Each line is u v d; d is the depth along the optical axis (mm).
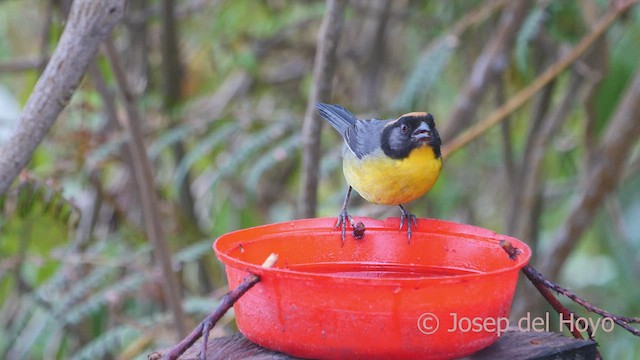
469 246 6445
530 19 10117
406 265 6625
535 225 12195
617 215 13445
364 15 12719
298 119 11211
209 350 5672
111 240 11703
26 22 14164
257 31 12633
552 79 10656
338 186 14680
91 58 5938
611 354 12047
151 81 12508
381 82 13258
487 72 10797
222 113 11664
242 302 5578
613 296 12297
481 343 5379
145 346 11758
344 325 5180
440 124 13930
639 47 11438
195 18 13492
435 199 13906
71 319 10484
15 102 14039
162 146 11047
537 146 11922
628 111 10773
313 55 13375
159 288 12258
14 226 11672
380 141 7836
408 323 5148
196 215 12953
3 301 12836
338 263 6641
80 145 11195
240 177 13172
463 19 11641
